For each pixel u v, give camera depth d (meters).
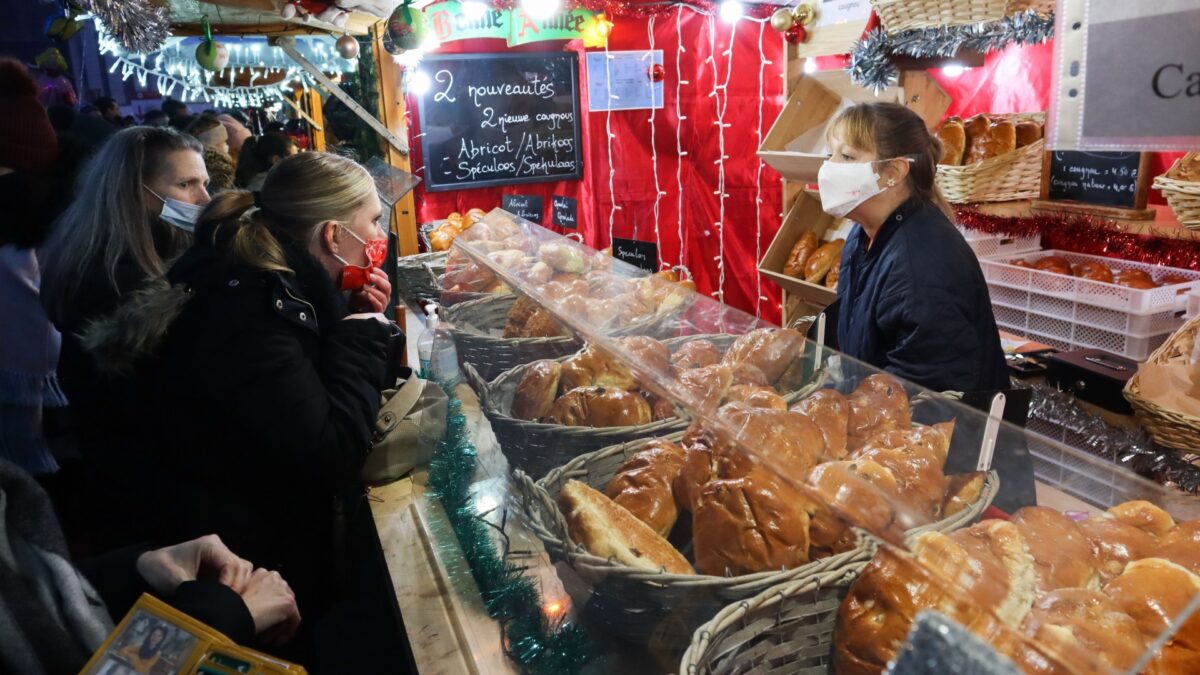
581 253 2.37
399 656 1.98
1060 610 0.77
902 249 1.94
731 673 0.89
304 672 0.85
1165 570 0.82
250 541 1.71
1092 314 2.61
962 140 2.84
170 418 1.64
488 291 2.26
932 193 2.05
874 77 2.72
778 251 4.16
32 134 2.42
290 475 1.68
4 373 2.45
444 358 2.23
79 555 1.95
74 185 2.35
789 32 3.48
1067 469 1.08
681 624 0.96
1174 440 1.73
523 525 1.36
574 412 1.47
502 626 1.22
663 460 1.20
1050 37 2.25
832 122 2.06
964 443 1.15
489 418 1.60
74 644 0.86
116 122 5.42
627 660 1.05
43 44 4.95
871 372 1.37
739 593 0.92
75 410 1.84
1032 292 2.84
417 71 4.05
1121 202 2.59
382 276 2.11
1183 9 0.85
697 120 4.99
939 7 2.36
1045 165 2.80
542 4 3.76
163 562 1.31
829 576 0.90
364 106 3.94
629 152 4.94
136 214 1.95
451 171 4.41
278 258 1.72
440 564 1.44
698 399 1.27
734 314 1.83
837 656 0.88
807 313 4.16
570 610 1.16
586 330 1.66
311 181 1.85
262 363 1.61
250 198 1.83
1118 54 0.92
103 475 1.73
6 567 0.84
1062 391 2.21
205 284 1.64
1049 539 0.90
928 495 1.03
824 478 0.93
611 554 1.03
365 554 2.09
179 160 2.12
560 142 4.66
